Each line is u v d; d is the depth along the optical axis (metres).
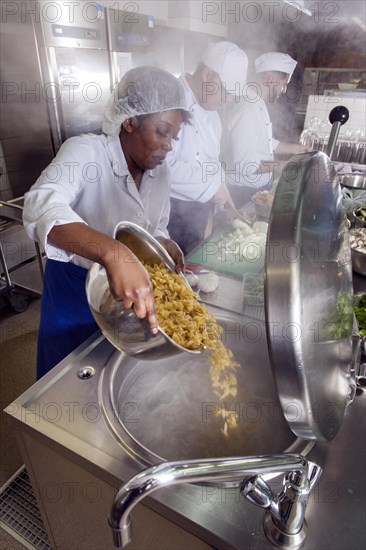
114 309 0.74
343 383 0.64
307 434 0.54
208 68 1.76
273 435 0.87
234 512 0.57
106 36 2.50
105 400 0.77
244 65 1.77
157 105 1.07
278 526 0.53
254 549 0.53
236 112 2.12
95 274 0.84
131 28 2.63
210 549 0.58
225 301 1.16
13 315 2.46
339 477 0.64
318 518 0.57
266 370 1.01
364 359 0.84
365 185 1.87
